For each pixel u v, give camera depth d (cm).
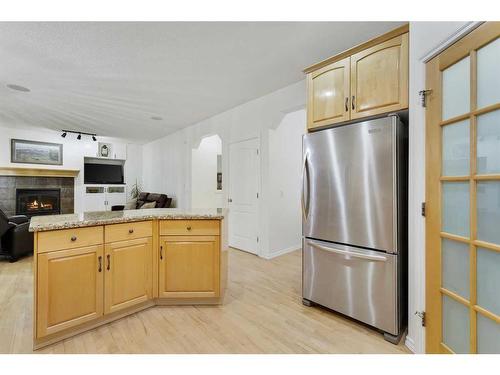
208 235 232
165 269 228
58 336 179
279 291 268
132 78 321
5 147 595
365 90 200
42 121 530
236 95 385
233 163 446
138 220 215
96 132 636
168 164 673
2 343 176
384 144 183
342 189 206
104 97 388
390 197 181
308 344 178
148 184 798
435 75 151
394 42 185
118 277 205
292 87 344
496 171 118
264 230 388
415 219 169
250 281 296
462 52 132
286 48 253
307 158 229
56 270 175
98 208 742
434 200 152
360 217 196
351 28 221
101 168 759
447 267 145
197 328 197
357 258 197
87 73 306
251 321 208
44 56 265
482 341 124
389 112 188
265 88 358
